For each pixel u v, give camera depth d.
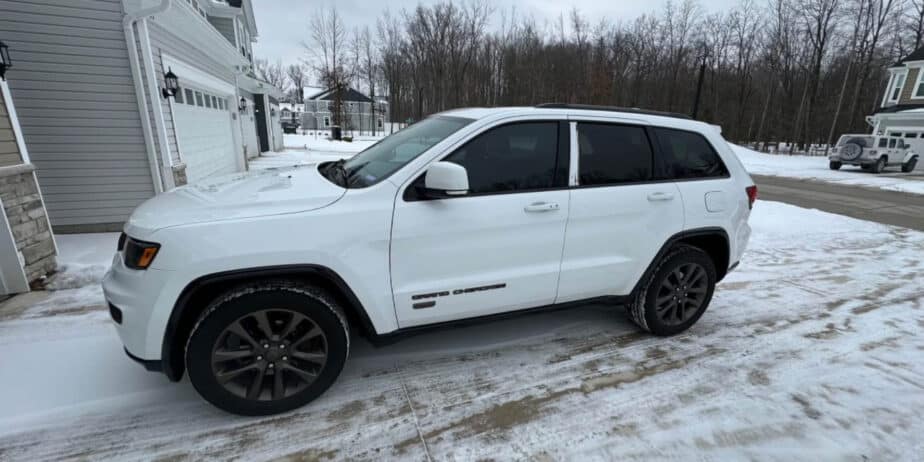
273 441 2.18
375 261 2.35
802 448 2.21
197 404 2.44
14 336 3.11
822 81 36.91
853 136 20.44
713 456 2.14
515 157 2.68
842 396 2.66
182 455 2.07
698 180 3.27
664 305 3.31
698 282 3.42
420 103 48.09
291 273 2.21
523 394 2.62
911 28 33.12
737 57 39.41
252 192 2.41
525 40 46.59
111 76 5.65
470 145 2.57
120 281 2.15
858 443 2.25
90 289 4.01
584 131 2.89
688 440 2.25
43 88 5.43
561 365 2.94
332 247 2.23
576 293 2.98
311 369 2.42
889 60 35.88
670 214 3.12
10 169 3.80
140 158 6.04
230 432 2.23
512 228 2.62
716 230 3.32
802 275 5.01
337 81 34.53
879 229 7.82
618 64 40.66
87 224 5.99
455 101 45.78
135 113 5.87
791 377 2.86
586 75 39.97
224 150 11.80
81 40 5.43
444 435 2.26
